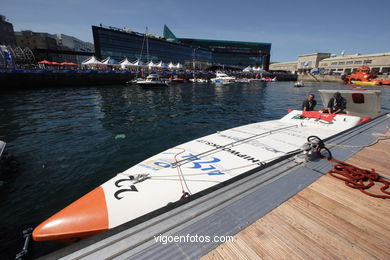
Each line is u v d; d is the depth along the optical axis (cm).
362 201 212
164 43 7638
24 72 2695
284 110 1547
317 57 8306
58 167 555
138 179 328
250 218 180
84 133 874
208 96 2403
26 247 296
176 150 441
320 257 147
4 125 993
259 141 480
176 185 321
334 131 550
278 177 251
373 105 671
